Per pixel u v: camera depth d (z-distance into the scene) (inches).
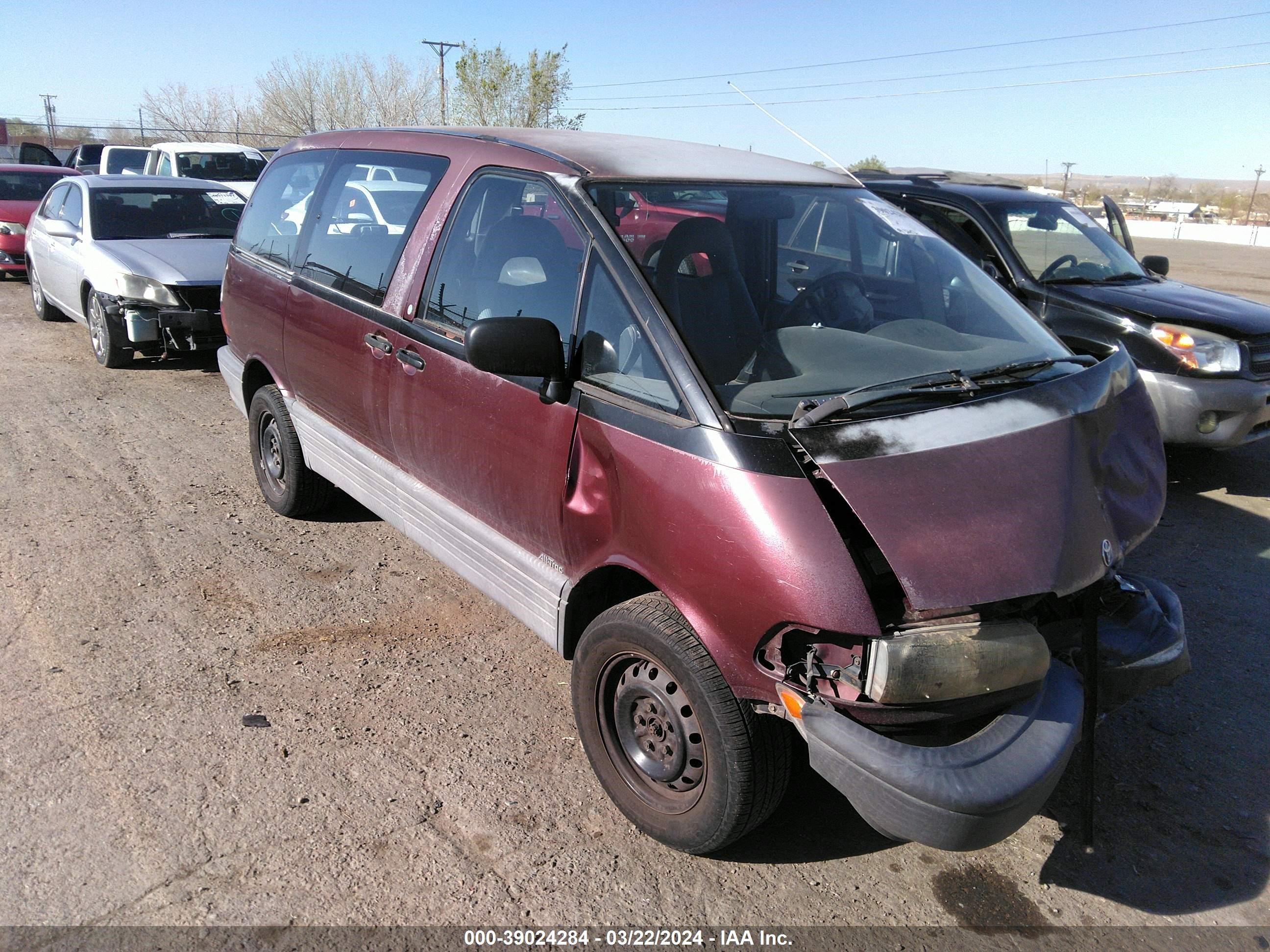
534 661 153.3
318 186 181.8
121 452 246.4
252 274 197.8
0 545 185.9
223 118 2000.5
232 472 234.8
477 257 136.3
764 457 97.4
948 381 110.0
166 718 133.2
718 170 137.9
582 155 132.3
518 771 126.0
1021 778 90.6
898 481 96.0
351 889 104.5
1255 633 168.9
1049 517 97.7
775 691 96.6
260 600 168.7
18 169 571.8
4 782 118.2
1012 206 272.7
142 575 175.9
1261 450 278.4
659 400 107.3
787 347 114.8
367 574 181.2
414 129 164.6
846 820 120.5
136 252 333.7
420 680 146.3
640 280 113.0
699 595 100.0
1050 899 108.2
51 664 145.1
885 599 94.6
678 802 110.5
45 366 336.5
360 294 158.7
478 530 136.9
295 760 125.6
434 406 139.5
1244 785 128.3
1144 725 141.3
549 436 119.4
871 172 325.7
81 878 103.7
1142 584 115.0
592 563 115.7
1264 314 235.0
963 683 91.5
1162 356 229.8
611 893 106.0
